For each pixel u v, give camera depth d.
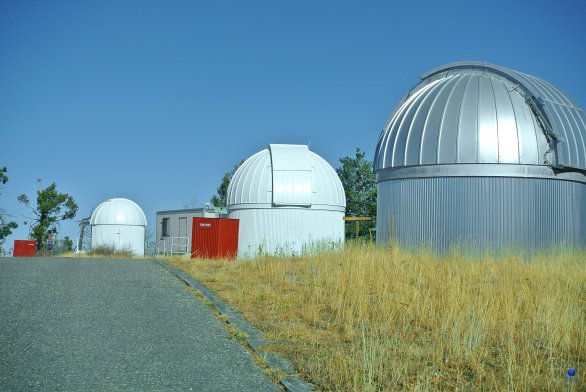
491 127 18.03
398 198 19.36
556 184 18.34
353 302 8.99
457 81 19.58
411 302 9.16
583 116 19.97
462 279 11.45
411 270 12.23
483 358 6.85
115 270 12.81
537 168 17.94
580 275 12.02
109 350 6.77
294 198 27.20
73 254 35.91
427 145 18.55
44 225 48.34
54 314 8.36
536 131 18.19
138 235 42.78
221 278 12.06
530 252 17.45
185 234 43.62
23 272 12.02
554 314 8.08
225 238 24.97
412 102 20.38
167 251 45.53
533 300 9.49
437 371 6.41
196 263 14.98
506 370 6.41
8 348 6.71
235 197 28.02
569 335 7.46
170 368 6.23
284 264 14.27
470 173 17.89
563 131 18.34
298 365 6.45
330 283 10.90
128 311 8.70
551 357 6.62
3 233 45.31
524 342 7.46
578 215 18.86
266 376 6.13
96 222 42.00
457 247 16.41
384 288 10.37
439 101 19.08
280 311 9.10
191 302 9.51
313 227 27.69
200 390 5.64
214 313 8.87
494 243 17.66
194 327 7.93
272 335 7.66
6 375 5.85
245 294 10.35
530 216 17.81
